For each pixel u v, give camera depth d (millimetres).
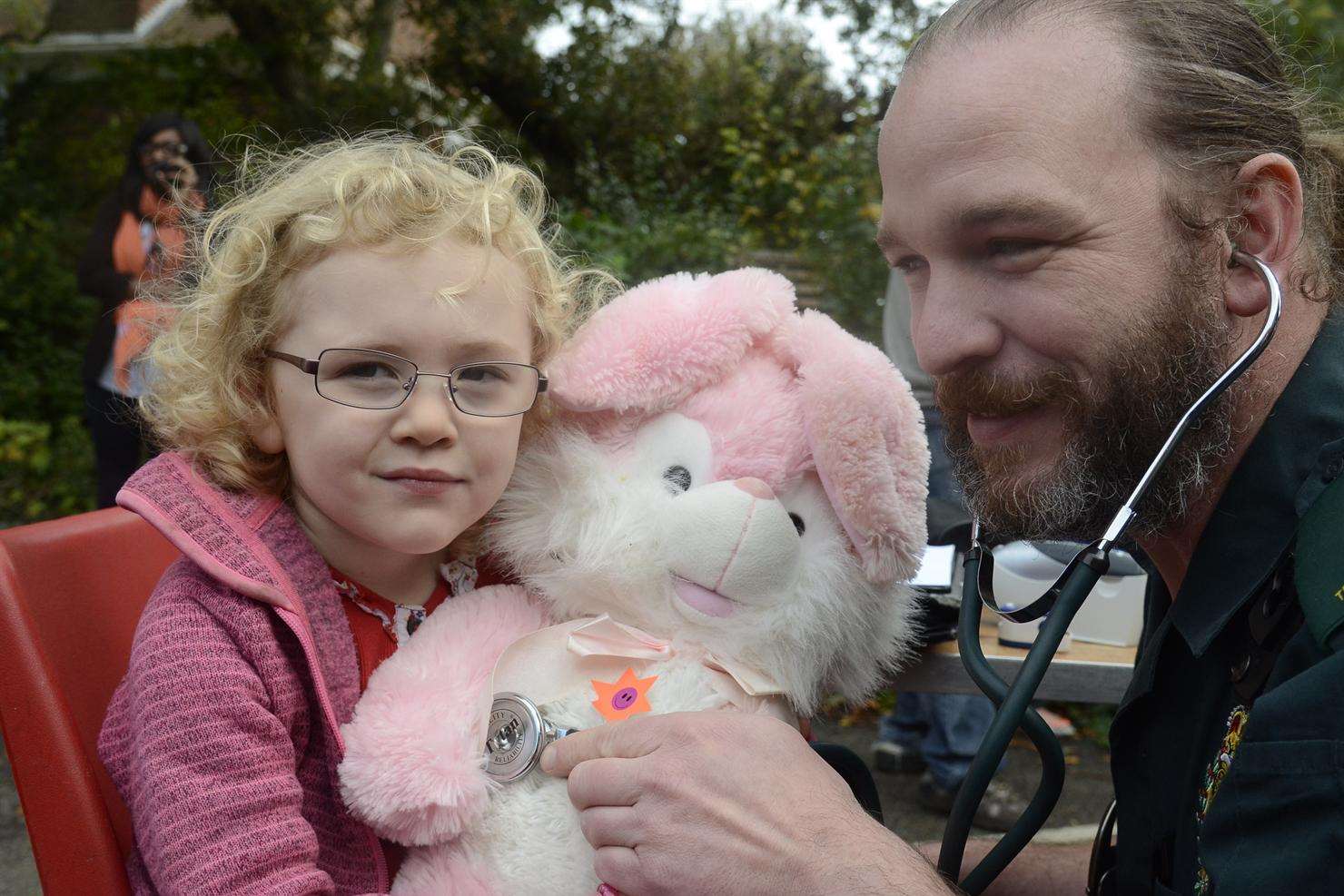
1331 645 734
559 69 9250
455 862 971
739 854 859
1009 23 901
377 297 987
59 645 1054
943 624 1402
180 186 3449
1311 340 923
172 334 1158
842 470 1021
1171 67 872
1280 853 716
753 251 6629
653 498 1035
